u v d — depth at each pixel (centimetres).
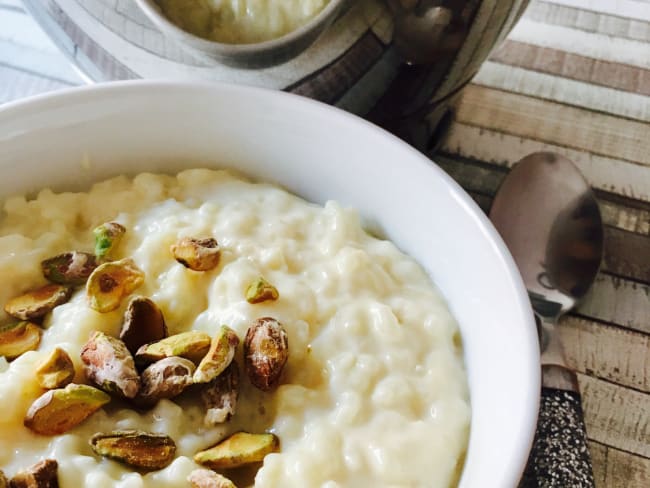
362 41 25
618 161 32
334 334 22
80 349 22
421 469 20
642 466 24
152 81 25
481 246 22
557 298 27
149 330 22
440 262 24
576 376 25
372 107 28
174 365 21
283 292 23
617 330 27
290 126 25
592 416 25
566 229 29
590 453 24
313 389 22
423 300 24
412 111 29
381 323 22
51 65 33
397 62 26
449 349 23
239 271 23
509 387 20
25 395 21
